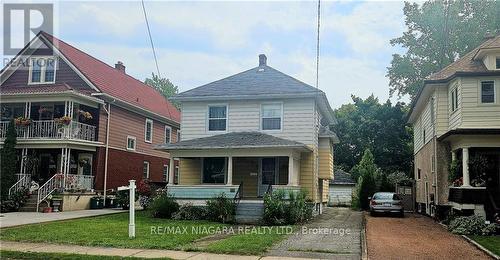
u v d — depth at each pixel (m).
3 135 25.55
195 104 24.45
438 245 12.66
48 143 24.31
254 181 23.12
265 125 23.52
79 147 24.98
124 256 10.23
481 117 18.27
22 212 22.11
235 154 21.20
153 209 20.02
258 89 23.67
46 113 26.55
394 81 41.03
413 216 23.89
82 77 26.75
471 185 17.62
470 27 36.47
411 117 30.61
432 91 22.23
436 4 38.41
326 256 10.68
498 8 35.53
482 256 10.95
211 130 24.14
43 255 10.27
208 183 23.56
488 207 16.97
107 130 27.27
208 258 10.17
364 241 13.02
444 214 19.95
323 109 26.11
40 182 25.58
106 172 27.00
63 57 27.19
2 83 27.72
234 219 18.78
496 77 18.36
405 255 10.98
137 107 29.98
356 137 51.50
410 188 30.08
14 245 11.72
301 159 23.16
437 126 21.03
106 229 14.78
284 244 12.42
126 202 24.75
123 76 35.06
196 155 21.77
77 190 24.27
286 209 18.42
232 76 25.98
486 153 19.09
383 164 47.50
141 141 31.30
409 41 40.03
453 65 22.31
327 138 25.81
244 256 10.51
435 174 21.06
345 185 44.88
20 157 25.52
